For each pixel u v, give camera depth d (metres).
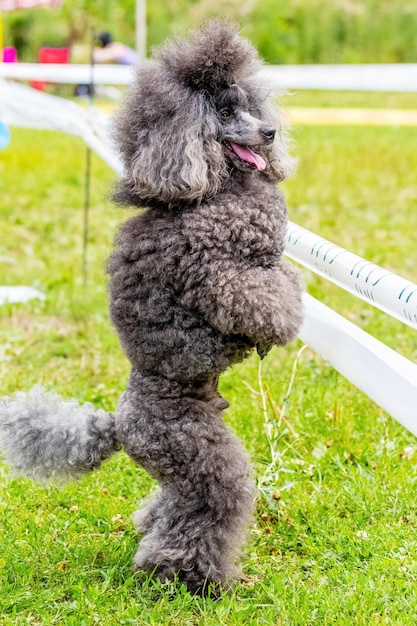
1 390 5.66
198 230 3.30
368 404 5.25
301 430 4.90
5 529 4.08
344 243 8.43
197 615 3.43
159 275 3.37
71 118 7.54
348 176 11.38
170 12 22.08
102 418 3.57
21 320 7.06
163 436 3.44
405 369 3.49
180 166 3.26
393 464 4.56
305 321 4.23
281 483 4.45
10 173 12.27
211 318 3.35
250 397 5.32
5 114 8.07
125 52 18.16
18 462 3.52
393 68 8.02
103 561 3.85
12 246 8.92
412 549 3.81
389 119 14.23
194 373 3.45
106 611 3.44
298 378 5.36
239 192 3.41
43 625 3.37
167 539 3.54
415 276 7.46
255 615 3.42
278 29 22.08
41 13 21.84
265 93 3.63
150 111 3.34
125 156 3.43
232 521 3.51
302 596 3.47
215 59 3.41
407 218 9.36
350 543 3.89
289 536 4.03
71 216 10.03
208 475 3.45
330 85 8.30
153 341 3.44
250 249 3.35
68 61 17.25
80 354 6.37
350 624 3.26
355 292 3.82
